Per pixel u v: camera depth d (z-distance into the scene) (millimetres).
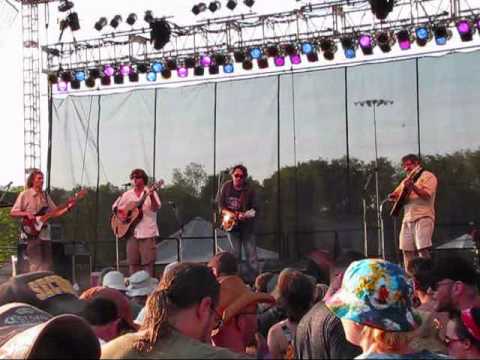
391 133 12008
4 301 3447
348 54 12203
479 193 11398
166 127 13180
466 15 11609
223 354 2375
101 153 13438
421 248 10258
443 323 3506
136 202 11055
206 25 12812
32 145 13938
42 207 10969
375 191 11953
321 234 12148
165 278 2566
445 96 11766
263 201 12555
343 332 3166
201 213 12812
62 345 2324
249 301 3271
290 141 12562
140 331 2514
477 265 10375
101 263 13008
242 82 12867
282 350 3695
